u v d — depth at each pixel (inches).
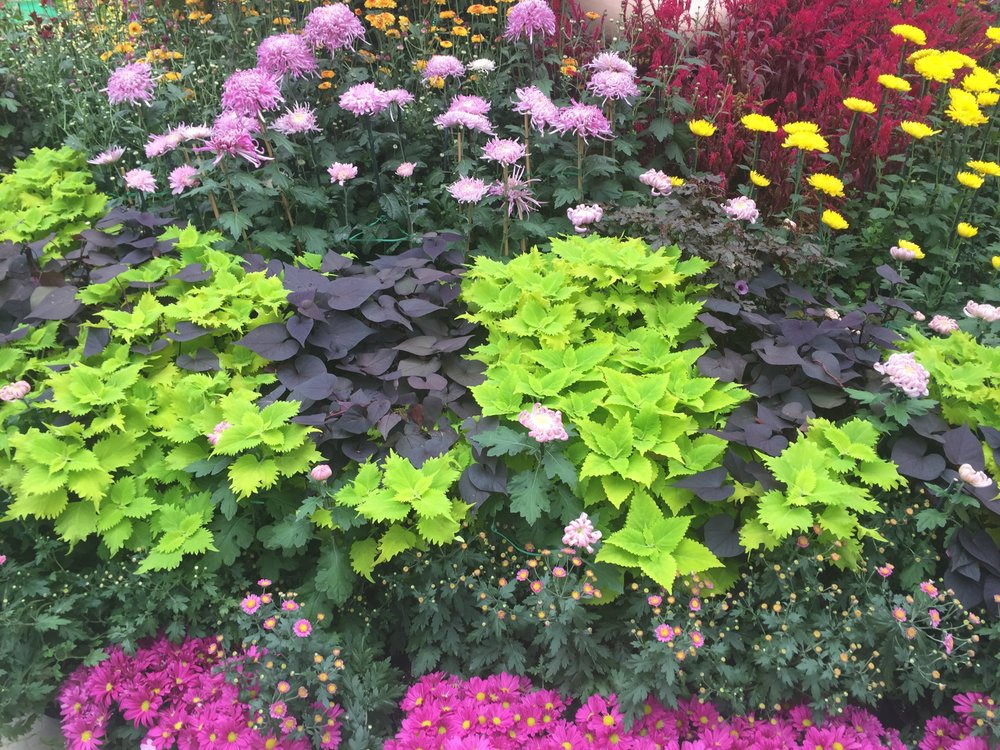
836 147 171.8
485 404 108.5
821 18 190.4
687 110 171.0
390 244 167.5
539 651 104.3
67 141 175.8
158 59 194.1
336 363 122.8
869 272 162.7
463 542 99.7
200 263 136.9
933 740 91.7
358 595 108.3
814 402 113.9
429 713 95.0
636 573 99.0
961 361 117.1
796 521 90.7
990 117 172.1
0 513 107.2
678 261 136.9
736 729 93.4
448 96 186.1
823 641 91.2
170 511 102.3
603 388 114.3
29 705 97.9
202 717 92.9
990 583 94.7
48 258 147.0
